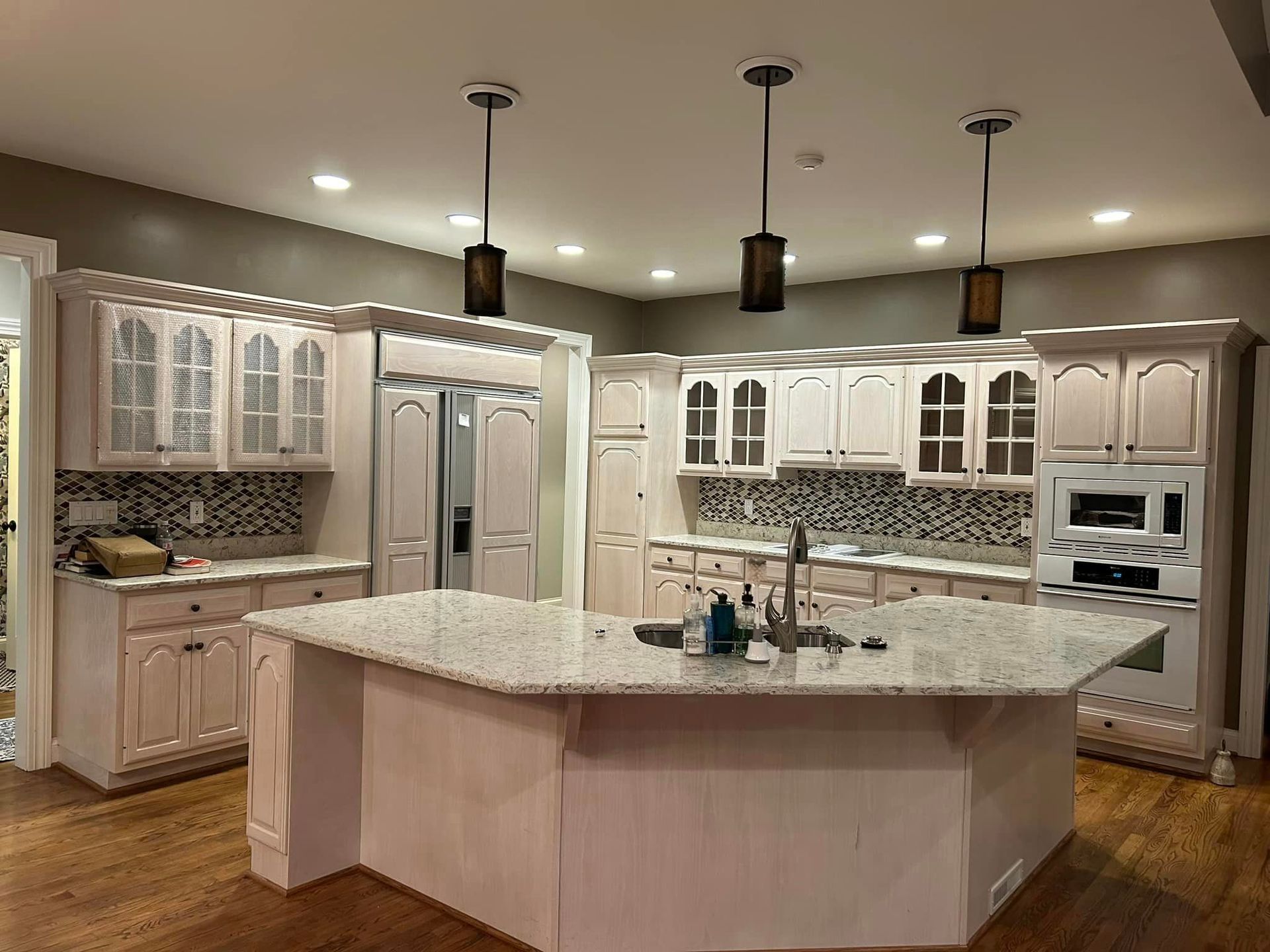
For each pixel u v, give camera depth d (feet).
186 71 9.89
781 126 11.06
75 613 13.42
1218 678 15.28
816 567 18.58
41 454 13.39
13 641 18.98
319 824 10.23
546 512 26.43
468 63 9.48
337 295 16.93
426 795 9.88
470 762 9.44
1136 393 14.78
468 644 9.08
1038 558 15.76
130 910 9.62
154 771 13.30
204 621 13.43
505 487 17.58
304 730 10.02
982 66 9.25
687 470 21.52
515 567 17.85
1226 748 15.55
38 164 13.12
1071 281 17.42
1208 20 8.15
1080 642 9.98
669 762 8.71
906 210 14.61
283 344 15.01
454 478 16.60
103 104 10.89
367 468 15.38
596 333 22.40
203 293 13.83
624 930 8.73
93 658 13.05
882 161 12.26
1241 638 15.72
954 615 11.67
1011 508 17.92
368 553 15.38
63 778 13.38
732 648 8.88
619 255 18.37
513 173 13.24
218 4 8.30
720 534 22.17
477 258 9.78
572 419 22.31
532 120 11.09
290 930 9.27
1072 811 12.19
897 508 19.38
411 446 15.87
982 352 17.19
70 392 13.30
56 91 10.49
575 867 8.64
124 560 12.94
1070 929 9.64
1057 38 8.59
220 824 11.84
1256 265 15.62
